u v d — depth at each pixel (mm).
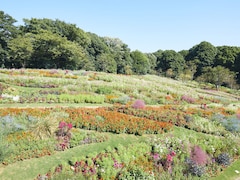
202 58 75375
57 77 27656
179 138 12938
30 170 8789
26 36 47750
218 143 13648
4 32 48938
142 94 24344
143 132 13039
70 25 56031
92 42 63125
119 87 24938
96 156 9922
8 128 10062
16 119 11195
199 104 25078
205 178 10922
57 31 54531
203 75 56688
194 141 12977
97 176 9031
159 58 86125
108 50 65938
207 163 11945
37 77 24891
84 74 32938
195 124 15742
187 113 17797
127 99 20375
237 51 69625
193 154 11836
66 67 49469
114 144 11469
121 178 9094
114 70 58969
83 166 9266
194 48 85688
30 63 47781
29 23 53438
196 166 11047
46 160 9469
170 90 28969
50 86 22453
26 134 10039
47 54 45812
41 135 10273
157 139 12188
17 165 8906
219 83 51750
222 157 12547
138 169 9570
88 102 19172
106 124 12570
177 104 23172
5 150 8789
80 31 56094
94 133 11836
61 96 18141
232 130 16484
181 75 62719
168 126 14078
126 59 65562
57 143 10242
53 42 44312
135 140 12312
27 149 9531
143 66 69125
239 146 14391
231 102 29953
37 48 45281
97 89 22547
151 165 10453
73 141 10664
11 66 49469
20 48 42688
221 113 20203
